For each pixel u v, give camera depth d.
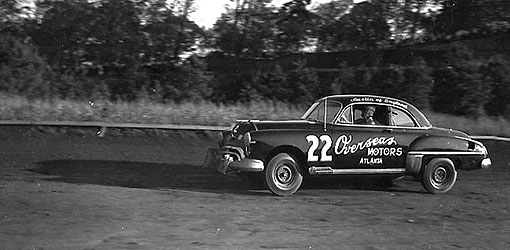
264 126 10.75
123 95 32.94
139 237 7.32
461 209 10.08
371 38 49.38
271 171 10.60
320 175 10.86
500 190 12.29
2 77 31.73
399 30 50.78
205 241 7.23
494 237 8.05
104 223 8.01
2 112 20.31
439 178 11.59
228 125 21.27
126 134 18.25
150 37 42.47
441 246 7.43
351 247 7.22
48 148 15.61
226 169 10.66
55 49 41.28
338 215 9.16
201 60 40.28
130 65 40.59
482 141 19.78
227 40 45.41
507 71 32.59
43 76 33.69
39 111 20.77
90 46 41.75
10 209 8.70
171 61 41.88
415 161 11.30
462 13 51.91
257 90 34.06
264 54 46.12
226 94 34.41
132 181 11.87
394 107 11.46
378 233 8.02
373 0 50.47
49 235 7.26
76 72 39.22
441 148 11.43
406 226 8.55
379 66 41.50
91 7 43.06
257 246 7.10
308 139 10.73
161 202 9.70
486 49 48.44
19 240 6.96
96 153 15.33
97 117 20.56
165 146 17.00
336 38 49.38
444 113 31.19
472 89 31.53
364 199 10.70
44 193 10.09
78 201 9.49
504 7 52.12
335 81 34.47
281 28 47.34
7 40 34.09
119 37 42.00
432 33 51.28
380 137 11.13
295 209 9.50
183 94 33.28
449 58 39.97
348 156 10.93
